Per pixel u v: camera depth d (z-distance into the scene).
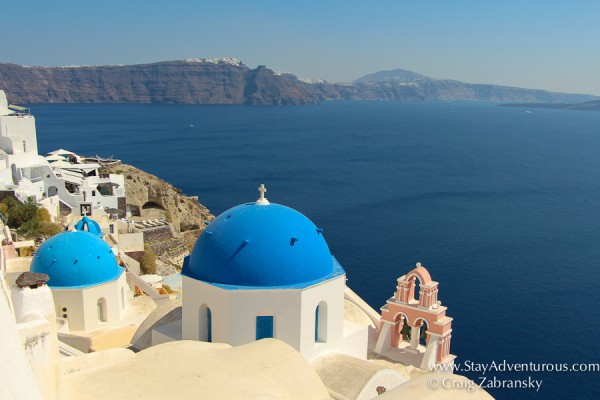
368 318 27.88
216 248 21.16
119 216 75.44
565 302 66.62
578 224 106.12
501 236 96.38
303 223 22.36
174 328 23.25
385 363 25.25
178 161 190.50
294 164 185.38
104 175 83.31
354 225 103.31
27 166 65.38
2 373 8.98
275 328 20.75
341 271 22.64
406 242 92.06
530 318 61.69
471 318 61.09
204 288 21.03
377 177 159.38
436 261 81.81
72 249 31.95
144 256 62.56
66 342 29.11
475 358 52.03
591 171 176.75
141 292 44.53
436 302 27.16
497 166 185.00
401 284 27.28
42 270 31.33
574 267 79.88
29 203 54.84
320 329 22.33
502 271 77.62
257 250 20.84
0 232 42.72
